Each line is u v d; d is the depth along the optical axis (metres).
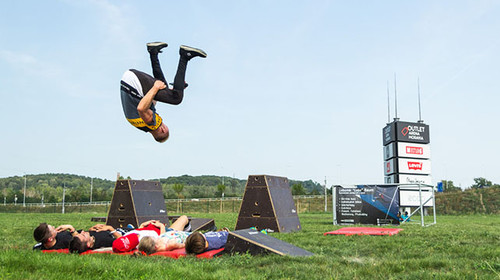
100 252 7.02
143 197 14.47
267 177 12.48
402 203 38.72
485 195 50.97
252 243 6.30
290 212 13.24
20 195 111.44
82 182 196.12
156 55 6.50
